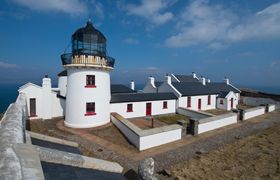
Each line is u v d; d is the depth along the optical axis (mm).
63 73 29328
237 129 19094
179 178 9695
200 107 30016
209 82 38031
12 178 3143
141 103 23875
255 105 36125
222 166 11164
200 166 11125
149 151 13164
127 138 15328
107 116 19672
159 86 32188
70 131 17109
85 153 12414
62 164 5793
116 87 29250
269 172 10438
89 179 5402
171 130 15016
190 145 14422
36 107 20641
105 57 18703
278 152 13250
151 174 6234
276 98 37438
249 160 11992
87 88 18094
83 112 18125
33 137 9188
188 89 29703
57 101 22359
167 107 26203
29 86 20094
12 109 10547
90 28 17891
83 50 17719
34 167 3844
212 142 15195
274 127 20094
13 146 4539
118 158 11945
